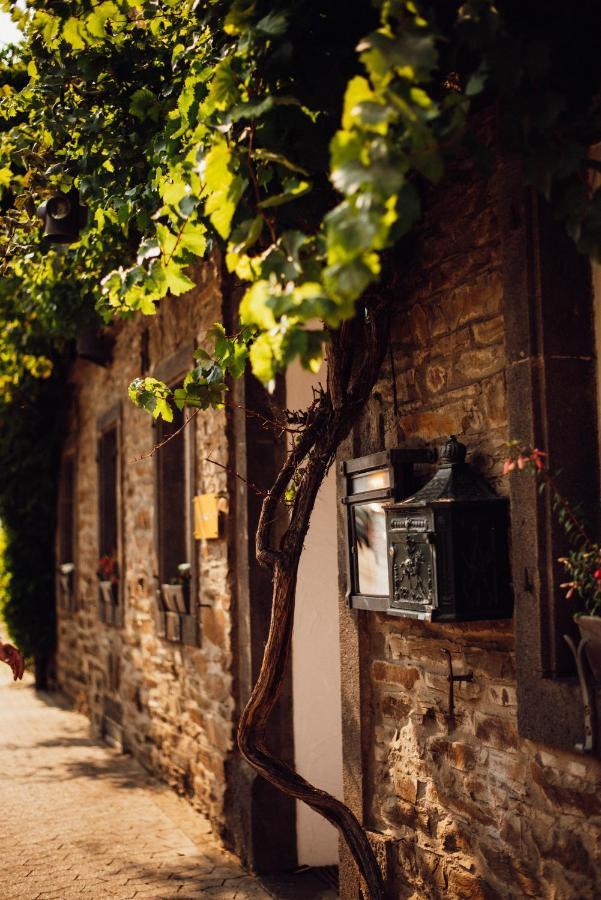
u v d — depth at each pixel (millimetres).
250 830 4785
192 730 5961
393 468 3459
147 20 3830
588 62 2641
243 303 2166
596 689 2549
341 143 1916
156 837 5387
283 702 4973
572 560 2594
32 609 12312
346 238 1860
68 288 7293
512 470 2898
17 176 4664
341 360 3326
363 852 3422
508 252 2912
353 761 3916
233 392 5180
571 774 2703
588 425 2814
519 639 2861
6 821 5758
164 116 3836
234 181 2488
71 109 4062
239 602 5109
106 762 7531
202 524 5523
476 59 2695
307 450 3385
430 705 3447
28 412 11961
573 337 2820
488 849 3090
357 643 3893
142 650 7371
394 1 2115
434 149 2033
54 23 3551
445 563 2969
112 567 8688
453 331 3314
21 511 12180
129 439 7922
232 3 2789
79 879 4656
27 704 11047
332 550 5145
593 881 2615
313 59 2785
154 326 6914
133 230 4879
